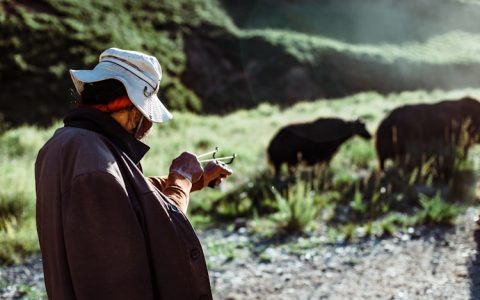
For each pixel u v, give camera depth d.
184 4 34.38
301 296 5.11
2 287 5.62
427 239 6.36
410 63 26.52
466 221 6.84
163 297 1.93
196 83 30.03
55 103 24.45
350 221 7.21
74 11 29.20
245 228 7.35
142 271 1.86
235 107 29.30
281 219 7.19
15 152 12.35
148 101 2.04
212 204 8.53
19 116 23.20
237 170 10.76
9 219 7.28
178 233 1.97
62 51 26.66
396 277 5.34
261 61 30.55
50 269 1.98
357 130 10.53
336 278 5.49
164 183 2.40
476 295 4.70
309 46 31.28
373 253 6.11
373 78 29.11
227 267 6.00
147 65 2.05
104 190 1.84
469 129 9.93
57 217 1.91
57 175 1.93
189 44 31.53
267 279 5.60
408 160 9.33
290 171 10.38
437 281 5.11
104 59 2.08
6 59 24.95
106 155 1.91
